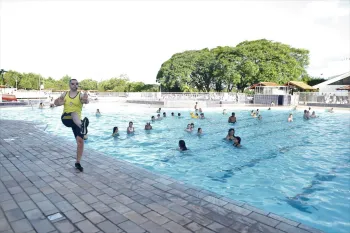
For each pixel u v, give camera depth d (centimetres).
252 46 4625
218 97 3675
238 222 307
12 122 1430
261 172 708
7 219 314
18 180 468
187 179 649
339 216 437
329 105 2970
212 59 4847
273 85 3547
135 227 295
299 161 827
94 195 396
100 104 3375
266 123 1788
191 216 324
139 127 1566
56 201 372
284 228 292
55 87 8725
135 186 438
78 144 524
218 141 1145
